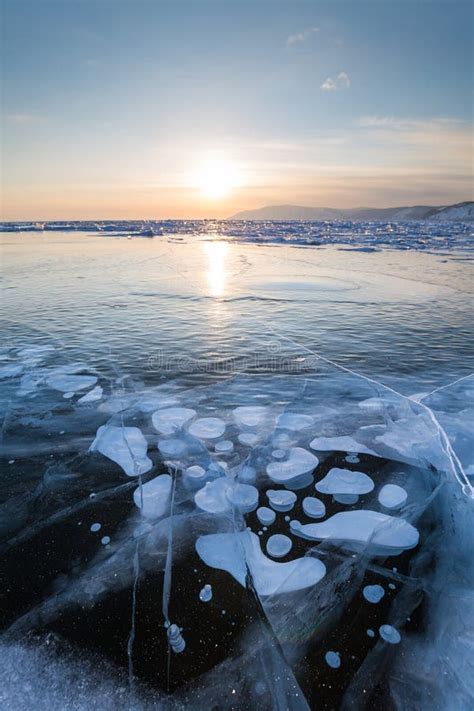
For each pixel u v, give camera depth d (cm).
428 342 693
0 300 1001
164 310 916
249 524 284
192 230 5403
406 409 445
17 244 2808
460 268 1622
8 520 285
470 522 279
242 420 425
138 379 535
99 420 425
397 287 1213
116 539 269
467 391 494
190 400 473
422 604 225
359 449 371
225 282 1296
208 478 332
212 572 244
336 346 673
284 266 1708
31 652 197
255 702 180
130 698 179
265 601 226
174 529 278
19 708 174
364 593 231
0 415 433
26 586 233
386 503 302
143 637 205
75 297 1045
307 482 327
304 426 412
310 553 259
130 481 329
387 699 181
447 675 190
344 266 1702
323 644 204
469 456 360
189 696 181
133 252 2275
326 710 178
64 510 296
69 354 627
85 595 228
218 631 210
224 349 655
